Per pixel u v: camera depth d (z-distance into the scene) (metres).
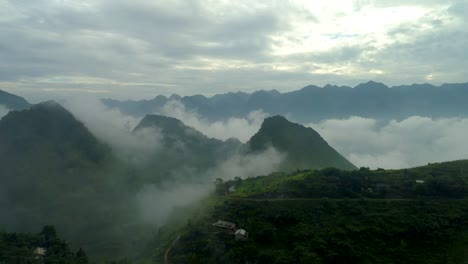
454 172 156.75
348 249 113.69
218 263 118.06
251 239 125.00
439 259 109.75
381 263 109.25
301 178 174.38
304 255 111.12
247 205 152.12
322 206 141.38
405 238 119.25
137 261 148.38
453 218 124.25
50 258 136.75
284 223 133.62
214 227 140.00
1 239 146.12
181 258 127.94
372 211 134.12
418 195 143.00
